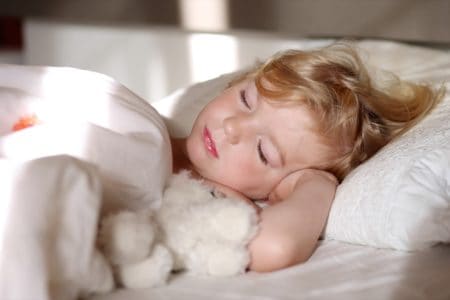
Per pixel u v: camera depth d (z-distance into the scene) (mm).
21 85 1090
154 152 993
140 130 1016
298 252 1016
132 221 884
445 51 1873
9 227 753
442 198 1046
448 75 1614
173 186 1059
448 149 1084
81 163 809
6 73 1107
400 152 1136
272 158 1228
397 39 2129
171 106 1588
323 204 1139
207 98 1555
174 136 1448
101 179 896
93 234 797
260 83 1269
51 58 2623
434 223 1032
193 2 2354
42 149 921
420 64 1734
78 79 1073
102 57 2494
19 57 3023
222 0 2312
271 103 1240
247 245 1010
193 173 1254
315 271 992
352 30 2184
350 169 1313
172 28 2396
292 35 2252
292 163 1252
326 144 1271
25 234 746
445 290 938
